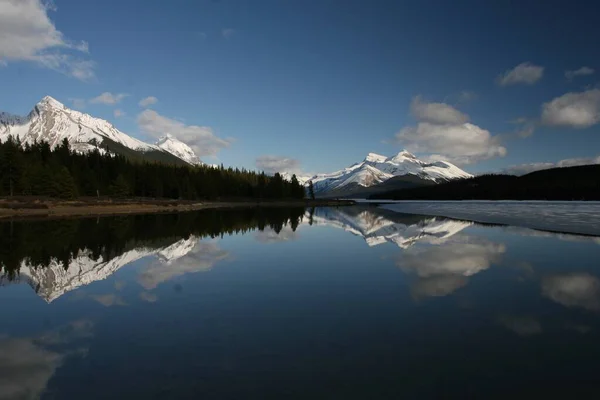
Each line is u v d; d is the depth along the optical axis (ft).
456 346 33.65
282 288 56.54
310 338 36.19
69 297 52.95
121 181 357.82
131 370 29.91
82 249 96.78
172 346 34.71
